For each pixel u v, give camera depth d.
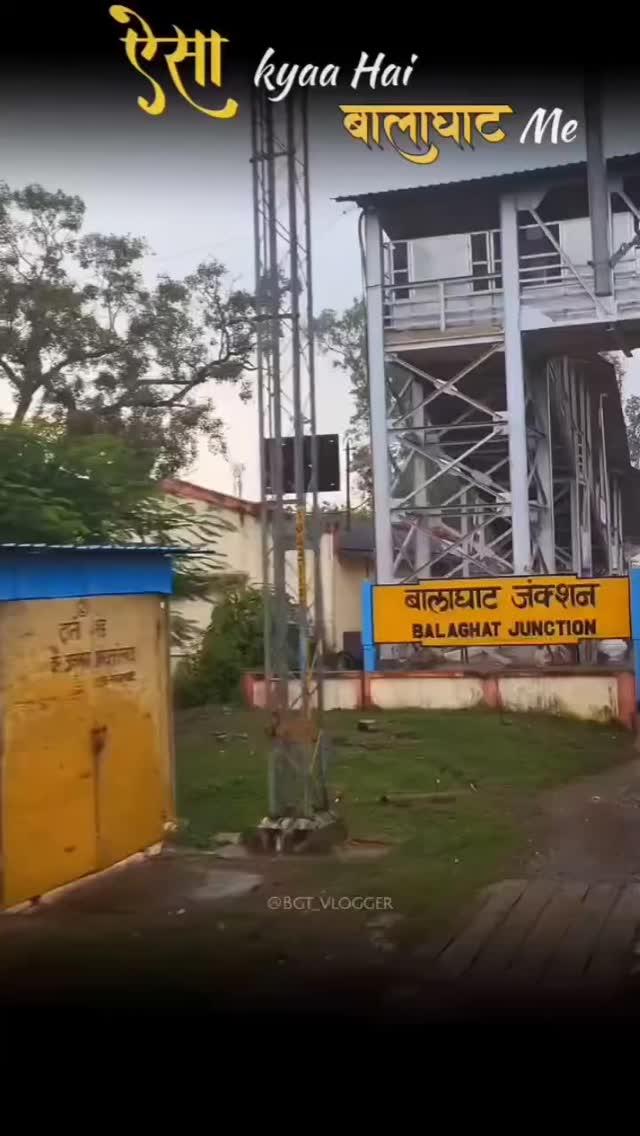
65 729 7.61
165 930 6.64
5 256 21.80
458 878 7.92
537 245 20.80
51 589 7.50
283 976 5.88
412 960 6.15
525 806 10.68
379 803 10.62
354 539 27.77
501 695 16.73
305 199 8.95
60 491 13.02
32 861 7.19
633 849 8.87
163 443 22.56
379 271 20.38
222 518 20.77
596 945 6.41
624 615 16.34
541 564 20.67
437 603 17.38
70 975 5.84
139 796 8.58
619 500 33.69
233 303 23.64
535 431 20.80
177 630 18.62
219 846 8.94
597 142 18.34
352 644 25.41
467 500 23.81
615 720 16.05
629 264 19.02
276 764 9.00
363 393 34.25
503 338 19.73
